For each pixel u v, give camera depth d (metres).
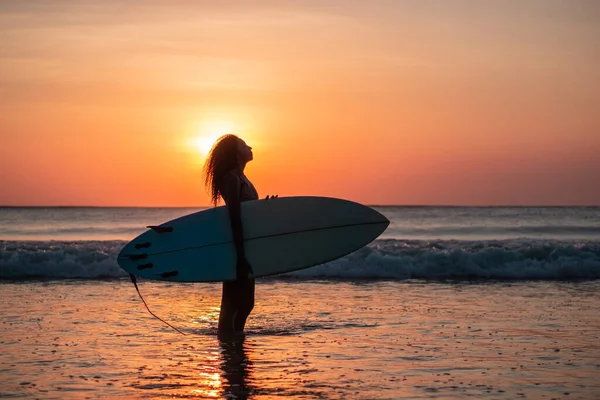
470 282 12.48
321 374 5.20
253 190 7.13
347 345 6.35
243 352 6.03
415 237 29.95
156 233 7.11
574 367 5.44
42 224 38.84
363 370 5.33
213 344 6.41
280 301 9.70
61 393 4.65
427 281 12.71
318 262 6.81
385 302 9.56
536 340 6.59
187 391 4.70
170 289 11.30
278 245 6.87
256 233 6.90
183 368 5.41
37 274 13.51
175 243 7.00
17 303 9.39
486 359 5.73
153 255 6.97
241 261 6.73
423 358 5.77
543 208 56.16
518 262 13.76
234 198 6.77
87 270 13.54
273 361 5.66
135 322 7.76
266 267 6.78
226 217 7.03
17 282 12.38
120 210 56.81
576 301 9.61
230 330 6.93
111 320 7.89
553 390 4.73
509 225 36.81
